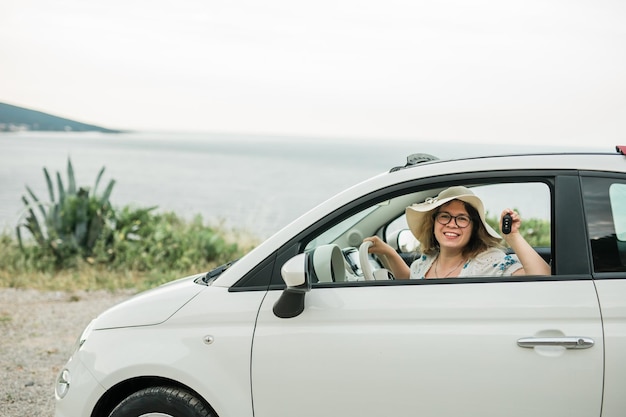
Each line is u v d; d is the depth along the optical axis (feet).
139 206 37.60
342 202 10.40
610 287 9.25
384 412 9.53
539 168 10.00
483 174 10.16
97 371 10.37
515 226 10.16
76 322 24.59
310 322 9.81
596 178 9.80
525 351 9.14
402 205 12.86
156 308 10.65
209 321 10.21
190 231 37.50
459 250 10.96
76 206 34.27
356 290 9.91
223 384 9.91
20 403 16.75
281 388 9.78
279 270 10.28
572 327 9.09
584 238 9.55
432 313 9.51
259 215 61.93
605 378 8.97
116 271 32.68
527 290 9.42
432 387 9.36
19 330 23.54
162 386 10.36
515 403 9.17
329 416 9.68
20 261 32.99
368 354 9.53
